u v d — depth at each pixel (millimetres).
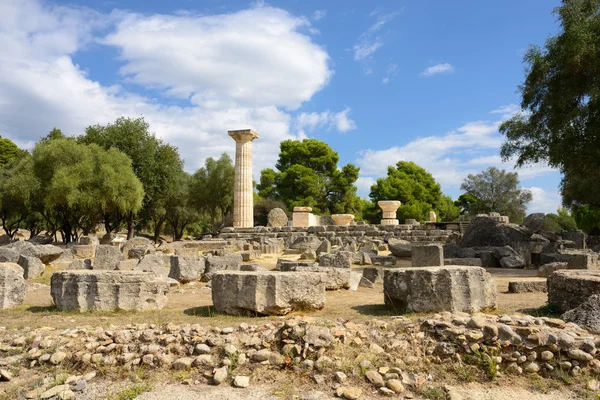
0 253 17047
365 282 11602
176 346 6008
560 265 12938
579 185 33000
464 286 7406
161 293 8664
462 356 5598
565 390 5047
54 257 17750
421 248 13883
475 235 21203
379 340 5938
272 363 5656
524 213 60688
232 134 34562
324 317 7203
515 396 4953
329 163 58750
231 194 49844
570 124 17641
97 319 7574
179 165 43938
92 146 34469
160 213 43500
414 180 64688
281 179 57281
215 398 4992
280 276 7492
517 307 8133
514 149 20922
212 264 13141
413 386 5184
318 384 5266
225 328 6355
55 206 34938
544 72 17875
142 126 40125
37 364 5953
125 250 24656
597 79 16734
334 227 30781
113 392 5238
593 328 5938
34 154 35156
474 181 62594
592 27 16156
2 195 36344
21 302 9375
